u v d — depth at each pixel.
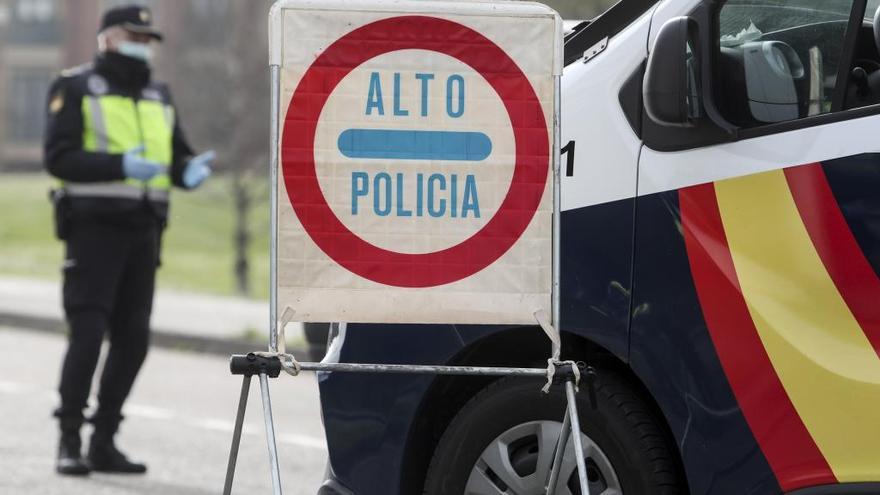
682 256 11.66
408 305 10.94
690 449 11.66
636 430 12.06
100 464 20.00
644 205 11.80
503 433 12.36
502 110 10.95
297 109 10.86
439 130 10.94
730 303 11.50
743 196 11.48
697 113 11.55
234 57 74.75
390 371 10.80
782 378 11.34
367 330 12.54
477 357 12.64
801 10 11.56
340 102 10.88
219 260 82.25
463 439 12.42
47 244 86.75
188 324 38.22
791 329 11.32
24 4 176.12
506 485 12.37
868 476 11.13
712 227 11.59
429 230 10.94
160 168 19.66
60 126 19.58
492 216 10.96
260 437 23.33
